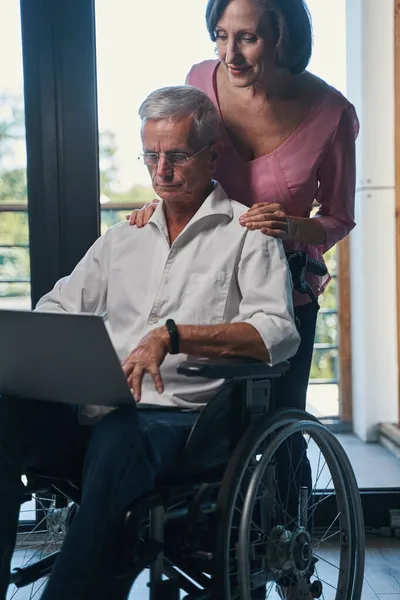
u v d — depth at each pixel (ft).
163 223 5.60
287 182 6.25
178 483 4.88
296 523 5.77
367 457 10.83
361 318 11.78
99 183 7.68
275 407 6.20
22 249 9.88
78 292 5.82
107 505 4.28
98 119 7.64
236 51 5.97
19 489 4.79
